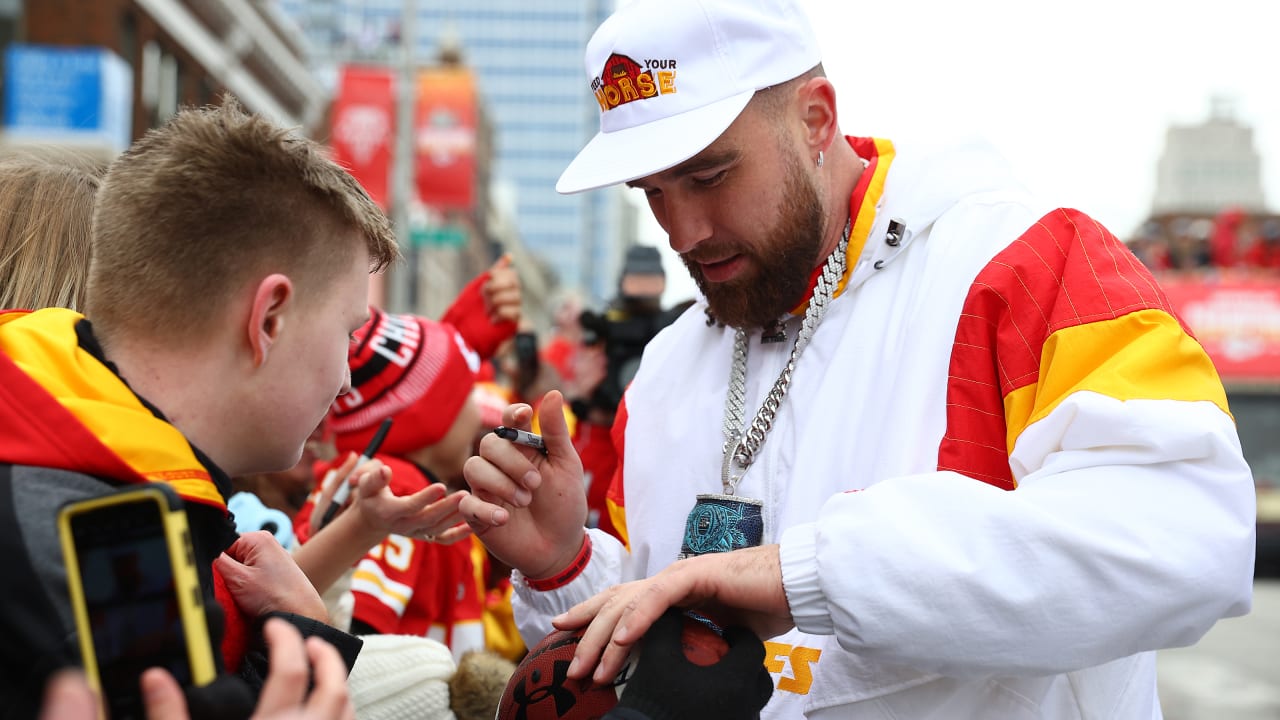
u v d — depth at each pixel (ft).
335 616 8.14
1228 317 52.24
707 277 6.17
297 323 4.52
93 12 69.46
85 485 3.89
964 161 6.07
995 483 5.37
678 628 4.80
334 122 43.60
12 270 6.02
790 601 4.84
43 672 3.55
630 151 5.70
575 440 13.96
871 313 6.01
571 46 501.15
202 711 3.46
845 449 5.81
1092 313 5.26
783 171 5.87
